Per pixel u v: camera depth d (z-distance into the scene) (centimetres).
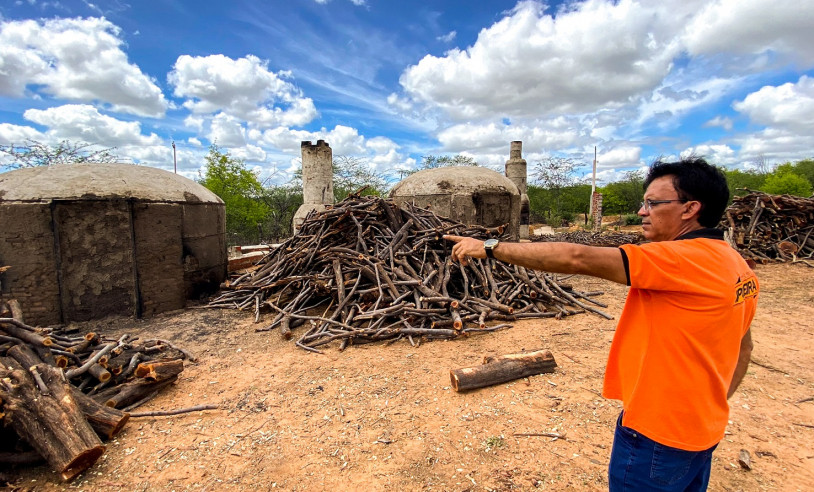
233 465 282
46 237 581
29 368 307
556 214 3262
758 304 666
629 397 150
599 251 141
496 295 627
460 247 170
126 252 625
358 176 2511
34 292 581
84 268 604
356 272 616
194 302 710
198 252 719
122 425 316
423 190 1167
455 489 251
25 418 272
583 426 313
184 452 297
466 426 317
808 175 3775
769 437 299
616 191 3778
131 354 391
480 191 1152
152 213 644
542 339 509
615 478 156
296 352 487
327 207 782
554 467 267
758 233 1105
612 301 718
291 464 280
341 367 437
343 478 265
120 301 628
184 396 382
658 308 140
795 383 381
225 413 350
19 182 590
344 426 324
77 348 371
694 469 145
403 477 263
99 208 604
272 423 333
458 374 370
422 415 335
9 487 262
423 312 535
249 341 530
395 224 705
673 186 149
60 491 259
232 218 2028
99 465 283
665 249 136
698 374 136
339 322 548
